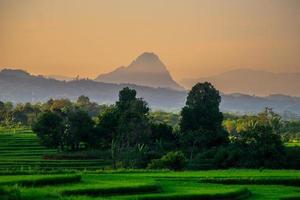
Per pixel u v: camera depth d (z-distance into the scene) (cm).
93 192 7556
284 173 12388
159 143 18200
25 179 7550
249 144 16050
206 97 19412
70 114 19162
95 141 18838
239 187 9288
